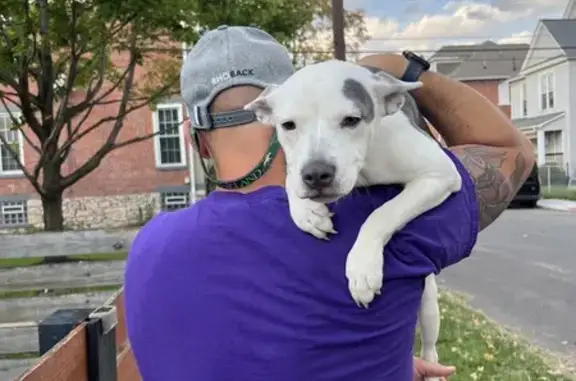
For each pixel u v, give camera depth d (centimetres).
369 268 139
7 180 1953
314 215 141
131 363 288
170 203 1998
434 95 180
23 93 834
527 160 173
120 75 1018
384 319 144
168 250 148
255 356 141
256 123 162
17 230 1958
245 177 157
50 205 880
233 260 143
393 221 145
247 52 168
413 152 154
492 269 1012
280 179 161
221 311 142
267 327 141
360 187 156
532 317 720
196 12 782
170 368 147
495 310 756
